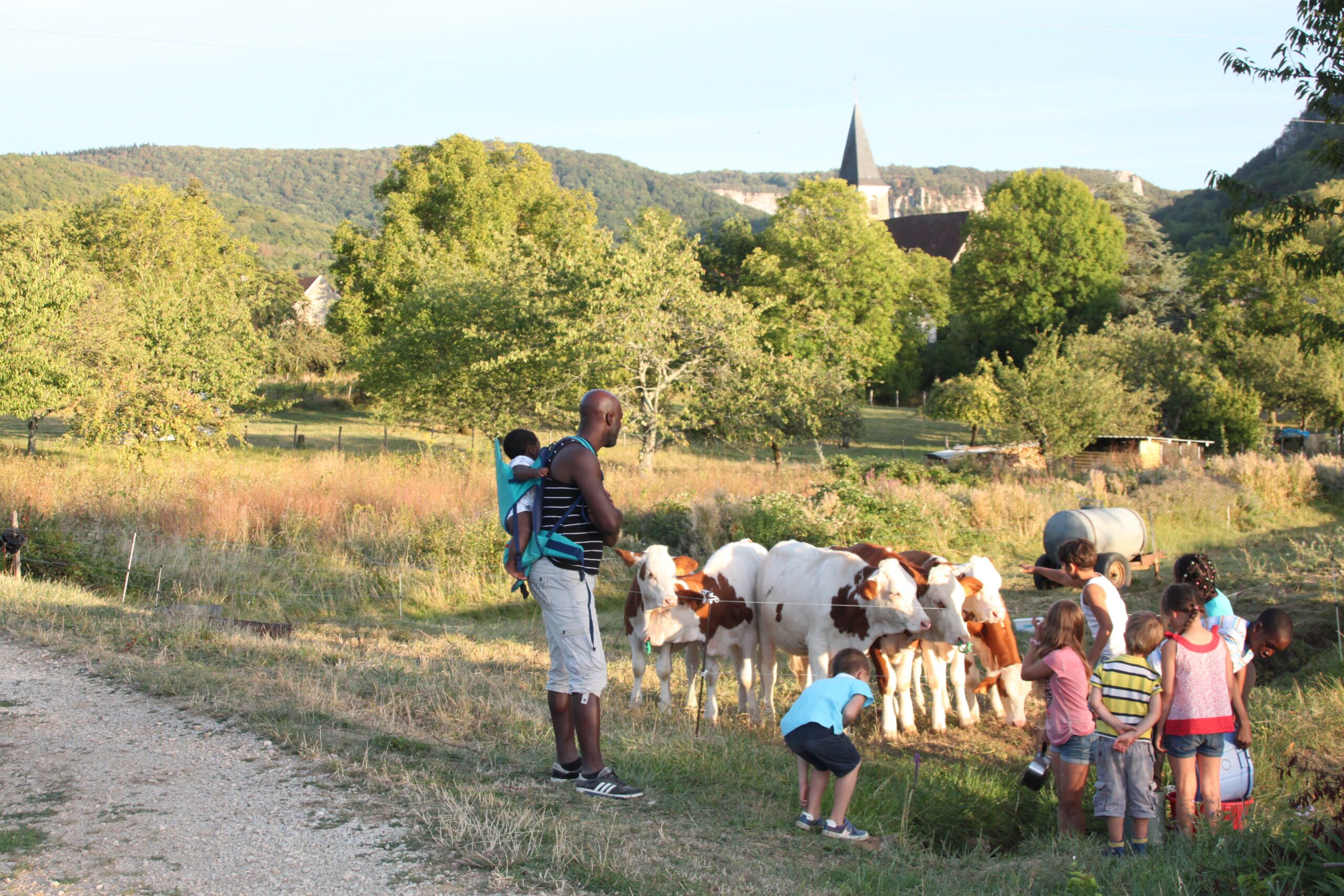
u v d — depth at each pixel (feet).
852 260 181.16
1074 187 209.36
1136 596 48.62
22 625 29.22
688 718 27.84
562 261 100.83
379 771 18.40
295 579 49.37
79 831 15.43
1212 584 21.68
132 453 76.64
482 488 67.21
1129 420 114.21
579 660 17.92
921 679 31.14
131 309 106.01
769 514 60.59
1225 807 19.24
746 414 97.40
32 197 452.35
